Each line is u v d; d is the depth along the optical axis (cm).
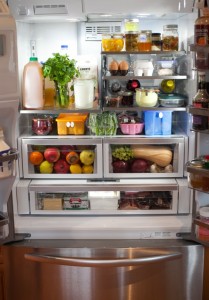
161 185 206
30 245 192
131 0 195
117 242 195
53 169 217
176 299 197
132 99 215
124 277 190
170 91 223
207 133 181
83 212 211
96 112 211
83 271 189
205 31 175
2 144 176
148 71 210
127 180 212
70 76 215
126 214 212
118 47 207
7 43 167
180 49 221
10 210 193
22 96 213
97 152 209
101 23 229
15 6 198
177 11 197
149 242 195
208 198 197
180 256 189
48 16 202
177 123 242
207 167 180
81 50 234
